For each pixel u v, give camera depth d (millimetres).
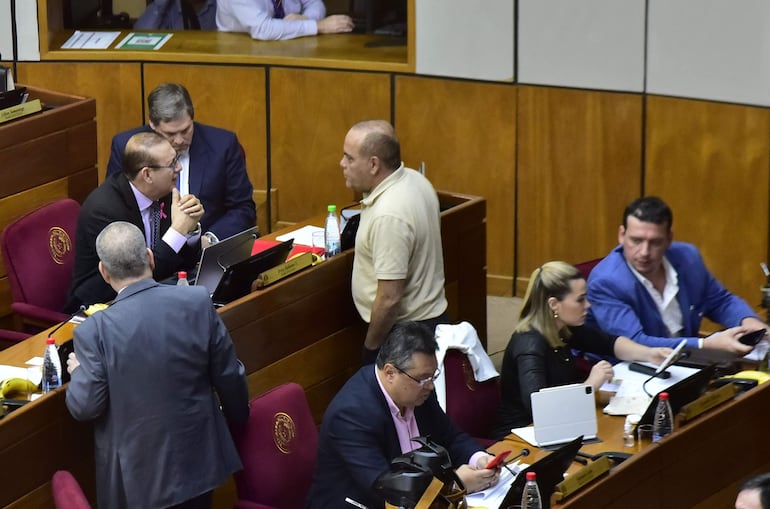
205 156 21422
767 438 18172
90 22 30422
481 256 22891
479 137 27219
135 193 19047
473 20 26641
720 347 18719
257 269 18375
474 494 15219
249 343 18312
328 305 19734
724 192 25141
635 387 17938
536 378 17406
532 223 27219
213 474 15234
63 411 15453
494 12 26469
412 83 27531
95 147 23844
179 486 15008
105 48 29047
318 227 22047
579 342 19062
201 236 19953
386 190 18719
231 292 18172
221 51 28781
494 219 27500
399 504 13992
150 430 14883
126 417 14828
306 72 28266
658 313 19500
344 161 18734
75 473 15781
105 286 19000
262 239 21375
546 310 17719
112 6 30734
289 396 16344
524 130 26797
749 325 19328
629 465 15695
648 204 18984
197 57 28609
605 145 26156
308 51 28641
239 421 15781
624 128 25891
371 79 27844
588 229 26750
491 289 27844
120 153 21141
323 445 15500
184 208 18938
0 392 15438
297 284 19016
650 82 25438
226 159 21562
